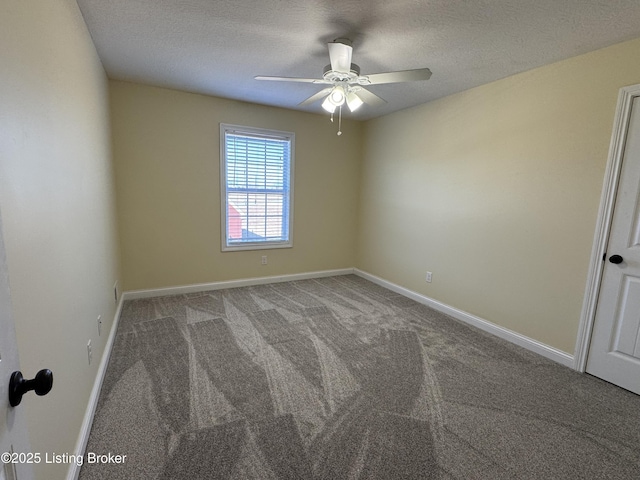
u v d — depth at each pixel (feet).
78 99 5.94
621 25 6.36
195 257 13.04
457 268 11.18
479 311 10.44
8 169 2.97
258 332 9.63
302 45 7.82
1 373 2.00
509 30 6.77
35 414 3.37
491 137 9.83
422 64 8.57
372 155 15.25
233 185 13.44
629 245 7.13
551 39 7.04
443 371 7.77
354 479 4.77
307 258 15.60
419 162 12.59
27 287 3.32
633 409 6.55
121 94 10.98
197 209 12.79
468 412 6.31
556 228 8.32
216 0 6.01
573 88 7.83
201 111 12.30
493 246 9.93
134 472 4.78
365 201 15.89
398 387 7.07
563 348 8.30
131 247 11.87
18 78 3.28
